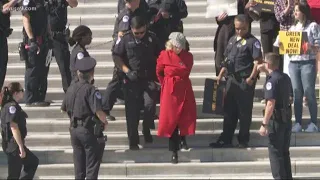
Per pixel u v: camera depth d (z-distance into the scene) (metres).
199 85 50.69
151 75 44.31
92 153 39.38
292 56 45.59
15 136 40.22
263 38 48.81
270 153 41.16
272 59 40.47
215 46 48.03
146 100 43.94
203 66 52.22
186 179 42.94
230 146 44.84
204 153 44.31
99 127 39.31
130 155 44.34
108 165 43.53
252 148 44.44
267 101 40.34
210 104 44.41
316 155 44.66
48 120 47.00
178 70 43.22
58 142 45.50
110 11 58.09
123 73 43.91
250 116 44.25
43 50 47.78
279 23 48.25
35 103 47.88
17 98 40.69
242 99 43.94
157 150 44.41
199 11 57.44
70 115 39.72
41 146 45.50
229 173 43.56
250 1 47.88
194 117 43.50
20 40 55.56
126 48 43.84
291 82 43.94
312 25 45.28
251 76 43.66
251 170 43.53
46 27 47.84
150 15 47.72
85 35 41.81
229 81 44.22
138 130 46.16
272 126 40.75
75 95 39.34
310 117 46.19
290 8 46.78
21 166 41.16
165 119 43.16
